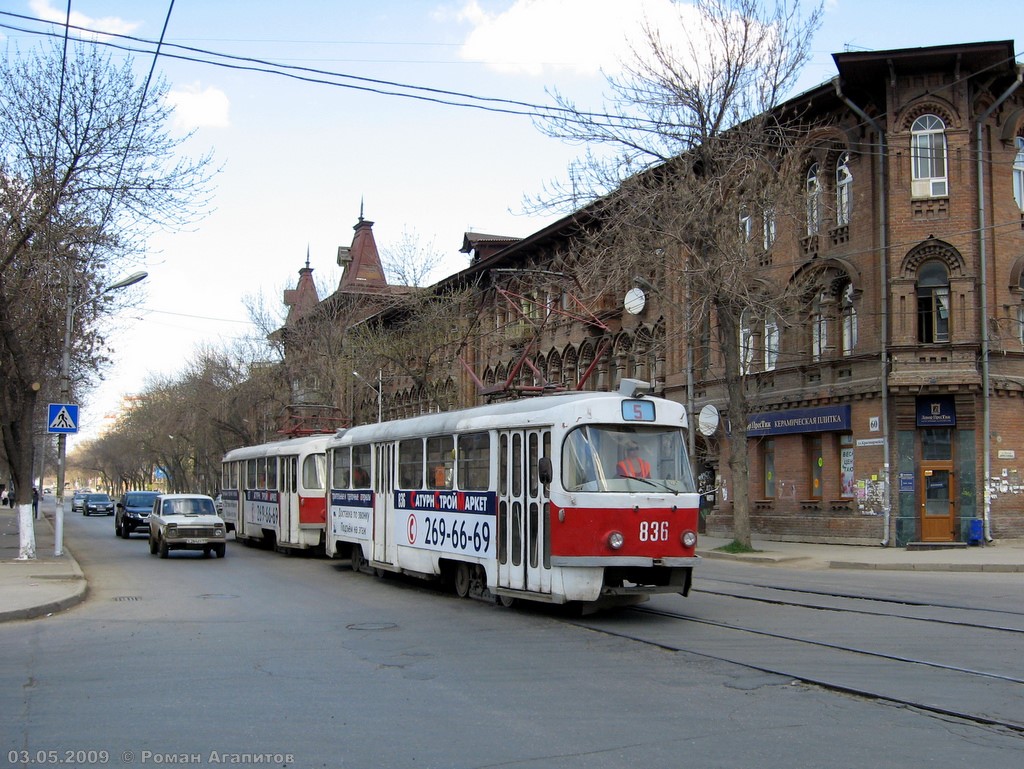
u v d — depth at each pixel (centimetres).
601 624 1291
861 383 2780
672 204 2522
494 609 1468
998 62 2667
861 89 2817
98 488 18325
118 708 826
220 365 6088
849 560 2314
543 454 1359
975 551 2477
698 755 668
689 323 2777
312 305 5225
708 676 934
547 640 1171
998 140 2769
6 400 2453
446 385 4188
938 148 2744
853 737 709
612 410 1341
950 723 745
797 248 3061
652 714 786
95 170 2259
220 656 1078
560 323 4088
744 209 2614
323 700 852
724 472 3381
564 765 650
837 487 2914
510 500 1431
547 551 1330
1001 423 2672
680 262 2606
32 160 2203
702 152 2534
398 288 4612
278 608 1520
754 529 3212
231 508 3456
